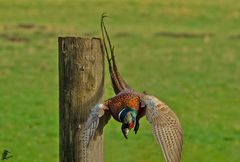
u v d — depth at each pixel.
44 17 42.50
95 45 6.89
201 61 32.56
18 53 32.56
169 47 35.72
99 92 6.95
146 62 31.88
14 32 37.56
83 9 44.72
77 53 6.89
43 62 30.81
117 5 45.94
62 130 7.05
